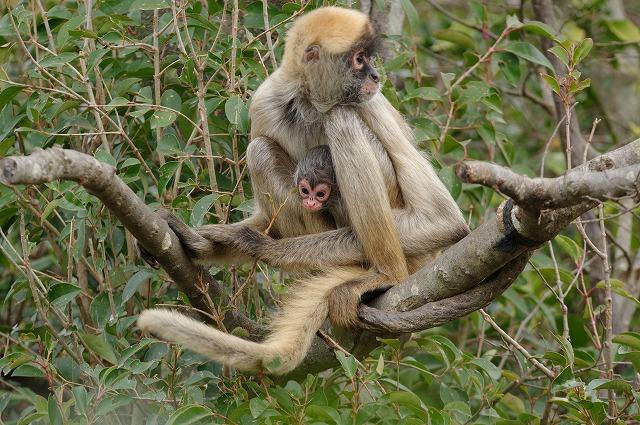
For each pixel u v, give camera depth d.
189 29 12.68
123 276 11.94
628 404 10.49
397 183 11.80
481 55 15.27
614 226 16.70
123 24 12.81
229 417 10.06
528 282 15.35
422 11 20.36
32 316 13.80
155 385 11.26
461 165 7.93
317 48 11.75
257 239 11.31
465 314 10.34
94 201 12.06
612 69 18.95
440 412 9.90
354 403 9.73
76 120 12.26
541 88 18.25
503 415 11.33
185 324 9.48
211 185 11.81
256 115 12.16
